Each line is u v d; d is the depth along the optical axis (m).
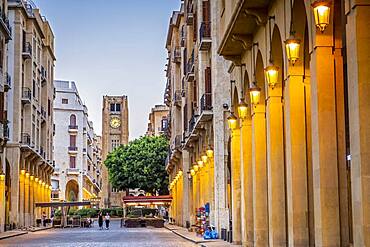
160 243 34.22
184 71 52.25
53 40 78.38
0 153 48.66
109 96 153.62
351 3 11.66
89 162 133.12
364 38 11.43
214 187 36.12
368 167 11.30
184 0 52.09
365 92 11.36
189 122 46.69
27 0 71.75
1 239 41.00
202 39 37.72
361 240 11.30
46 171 77.44
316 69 13.95
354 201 11.60
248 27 20.78
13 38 58.72
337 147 13.84
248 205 23.58
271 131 18.89
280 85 18.86
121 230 60.75
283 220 18.77
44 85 73.12
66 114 117.56
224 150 35.38
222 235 34.28
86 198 125.31
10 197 57.72
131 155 88.25
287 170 16.80
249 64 22.34
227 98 35.53
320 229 13.71
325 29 13.85
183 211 57.41
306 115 16.47
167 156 81.00
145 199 73.06
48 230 62.78
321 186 13.74
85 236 46.25
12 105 58.22
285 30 16.69
